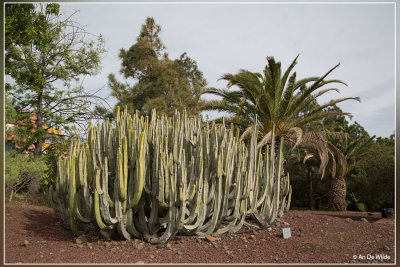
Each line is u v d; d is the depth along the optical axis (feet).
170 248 14.52
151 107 46.21
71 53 43.60
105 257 13.25
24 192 32.45
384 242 16.61
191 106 51.80
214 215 15.58
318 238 16.90
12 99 40.65
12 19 33.27
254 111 36.11
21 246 14.48
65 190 18.29
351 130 71.31
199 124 17.97
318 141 32.37
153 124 16.52
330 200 56.75
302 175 71.26
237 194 16.52
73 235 16.84
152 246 14.79
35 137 37.47
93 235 16.30
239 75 32.27
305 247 15.51
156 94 52.19
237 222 18.19
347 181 64.85
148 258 13.26
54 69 41.60
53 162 39.86
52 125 42.65
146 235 15.42
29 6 35.29
